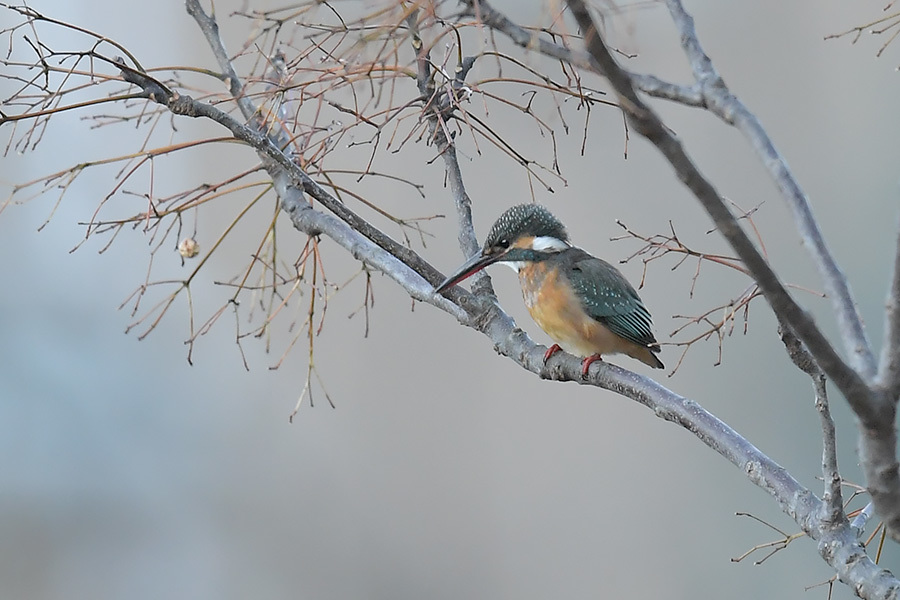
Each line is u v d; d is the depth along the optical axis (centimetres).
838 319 394
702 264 1404
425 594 1476
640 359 733
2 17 1223
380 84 537
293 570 1487
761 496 1448
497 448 1519
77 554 1464
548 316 721
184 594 1475
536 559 1465
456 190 632
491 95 574
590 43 294
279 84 580
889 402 347
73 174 602
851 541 415
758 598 1412
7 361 1524
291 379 1545
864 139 1541
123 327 1558
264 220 1495
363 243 629
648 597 1437
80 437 1512
